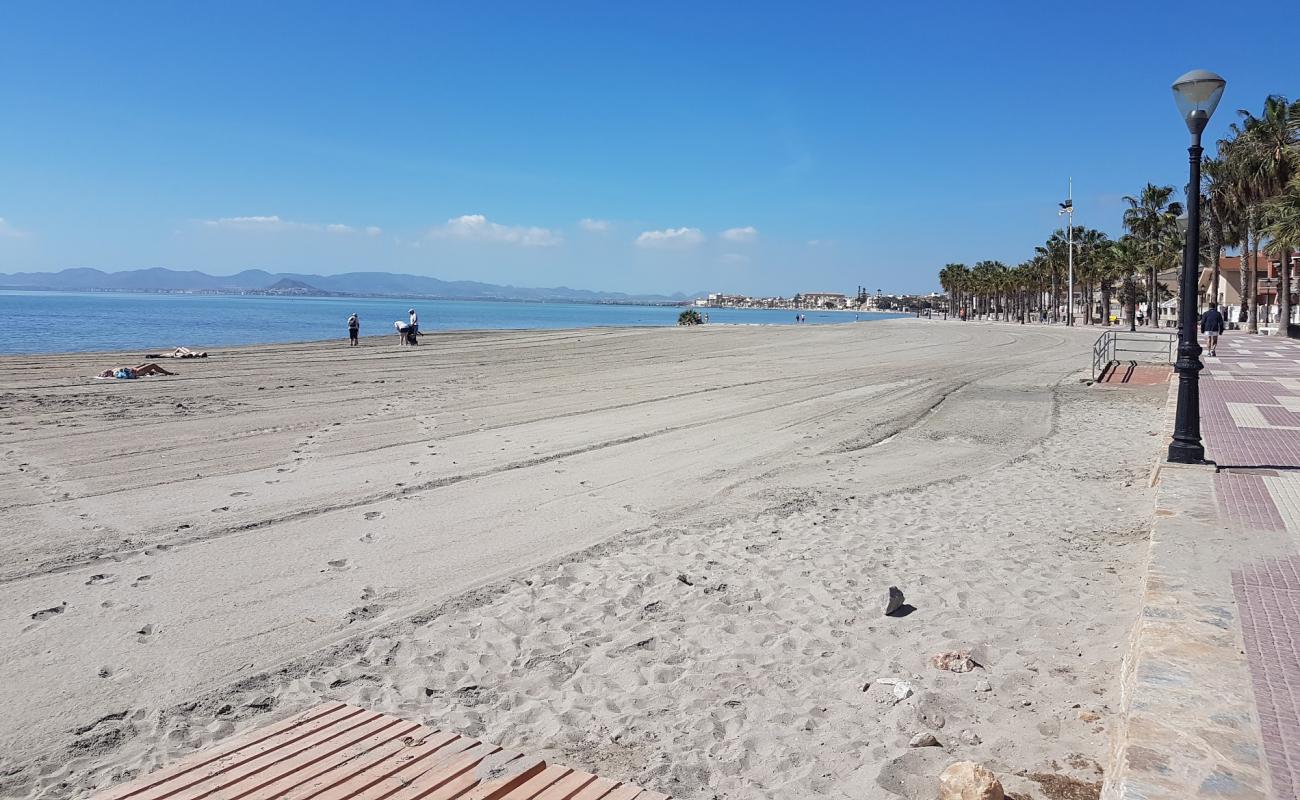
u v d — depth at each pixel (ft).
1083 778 12.87
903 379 83.56
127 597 21.29
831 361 110.93
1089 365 100.78
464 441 45.91
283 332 217.77
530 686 16.60
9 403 58.59
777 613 20.65
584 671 17.31
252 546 25.88
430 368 94.48
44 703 15.62
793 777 13.23
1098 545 26.20
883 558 25.04
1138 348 126.00
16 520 28.45
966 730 14.65
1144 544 26.03
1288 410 49.11
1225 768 10.23
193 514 29.60
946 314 545.03
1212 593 17.03
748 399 66.54
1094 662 17.26
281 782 11.48
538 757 13.32
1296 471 30.81
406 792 11.18
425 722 14.92
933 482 36.22
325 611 20.59
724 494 33.81
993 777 12.05
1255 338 149.59
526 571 23.85
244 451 42.09
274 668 17.29
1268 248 156.46
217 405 59.77
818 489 34.76
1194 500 25.95
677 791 12.78
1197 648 14.11
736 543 26.71
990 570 23.77
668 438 47.42
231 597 21.45
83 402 59.98
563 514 30.40
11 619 19.69
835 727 14.87
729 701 15.88
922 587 22.40
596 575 23.49
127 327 231.91
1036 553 25.45
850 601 21.38
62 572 23.11
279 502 31.60
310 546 26.00
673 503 32.22
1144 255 252.62
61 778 13.08
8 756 13.74
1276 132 161.38
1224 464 32.19
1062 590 21.88
